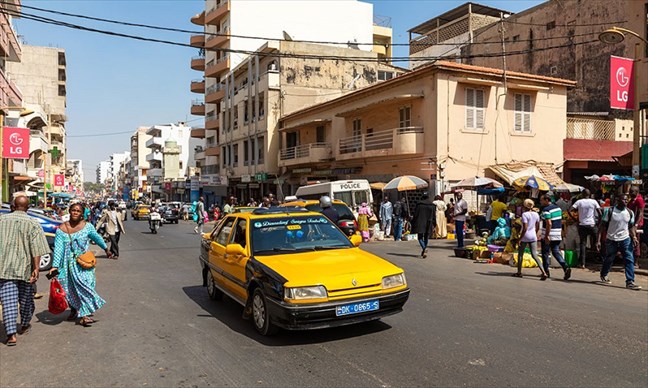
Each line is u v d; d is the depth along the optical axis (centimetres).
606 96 2875
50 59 6856
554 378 458
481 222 1939
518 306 758
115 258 1442
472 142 2288
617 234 934
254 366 499
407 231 2014
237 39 4772
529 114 2470
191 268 1230
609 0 2881
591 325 645
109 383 461
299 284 544
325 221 739
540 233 1060
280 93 3669
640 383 446
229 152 4612
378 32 5622
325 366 495
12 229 591
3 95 2441
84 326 669
